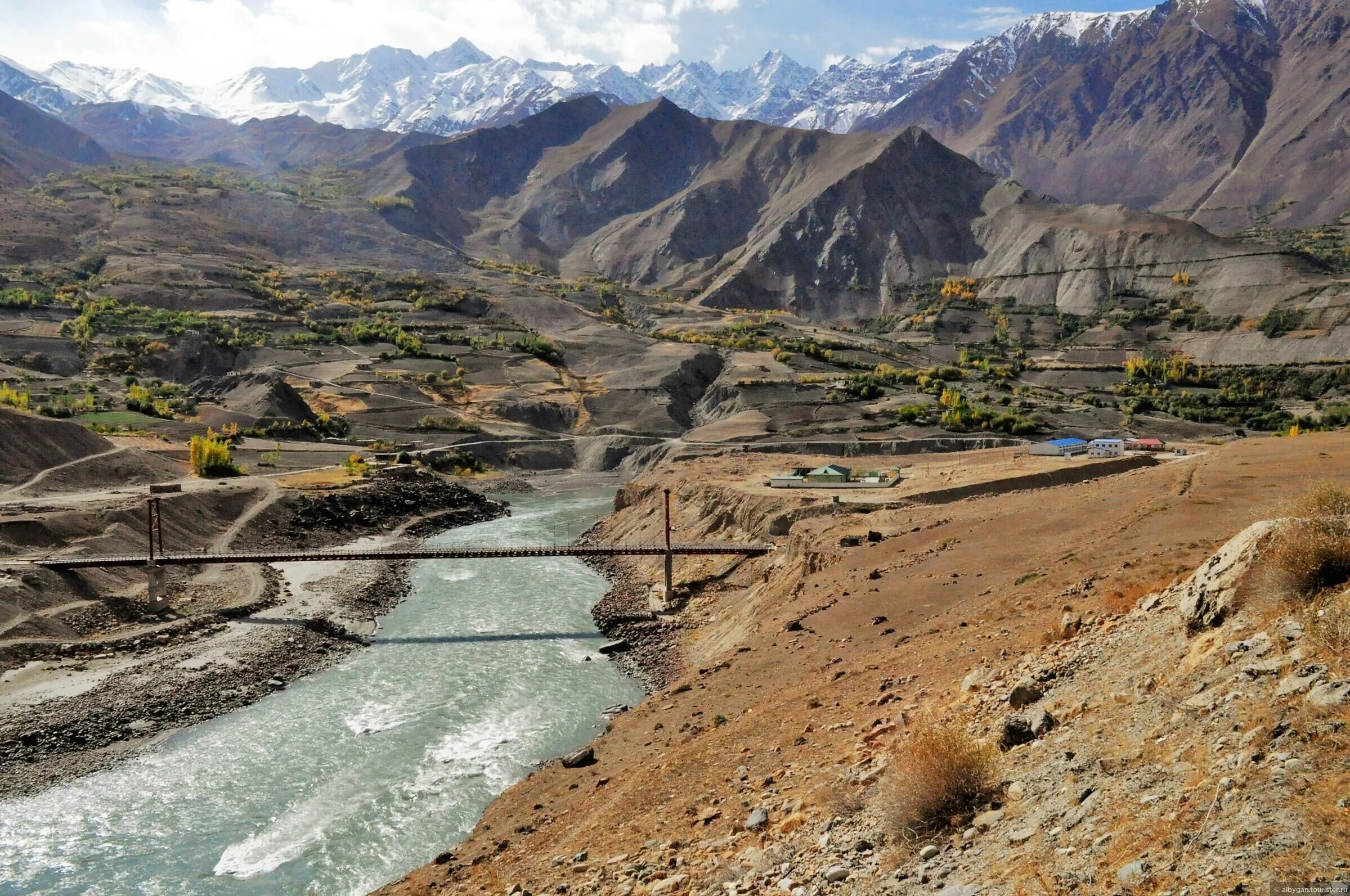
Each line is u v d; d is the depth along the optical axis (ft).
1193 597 62.39
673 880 67.77
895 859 53.06
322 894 115.65
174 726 179.01
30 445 403.34
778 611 181.88
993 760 58.85
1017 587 128.77
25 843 133.90
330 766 155.12
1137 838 40.91
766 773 88.07
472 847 109.19
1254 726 44.11
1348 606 47.75
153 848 130.93
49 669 213.87
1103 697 60.03
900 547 194.70
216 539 358.23
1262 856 34.58
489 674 201.26
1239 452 227.81
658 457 606.55
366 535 406.00
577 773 124.16
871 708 95.09
